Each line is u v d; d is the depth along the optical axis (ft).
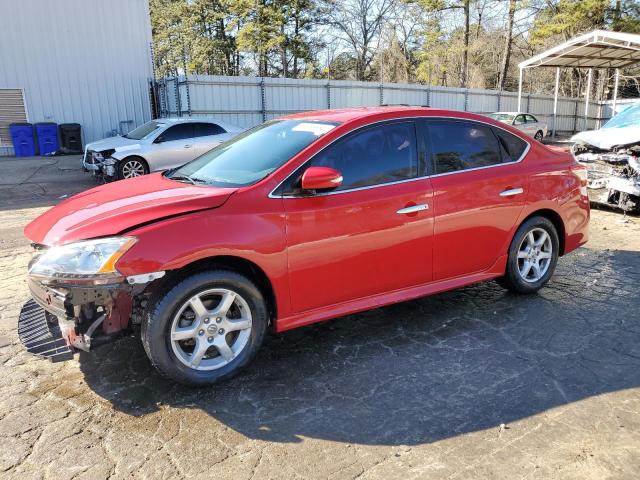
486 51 135.95
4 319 14.70
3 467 8.54
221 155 13.97
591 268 18.93
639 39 59.72
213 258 10.63
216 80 67.72
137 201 11.20
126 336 10.61
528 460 8.64
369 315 14.76
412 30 138.00
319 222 11.49
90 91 71.61
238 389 10.94
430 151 13.42
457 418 9.84
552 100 103.60
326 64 148.36
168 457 8.80
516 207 14.76
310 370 11.72
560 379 11.21
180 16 166.61
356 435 9.37
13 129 65.98
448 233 13.50
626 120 30.99
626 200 26.91
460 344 12.92
